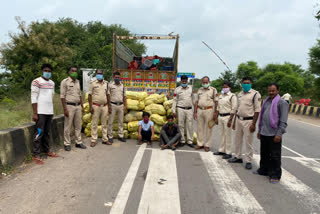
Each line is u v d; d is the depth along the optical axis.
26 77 13.08
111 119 6.37
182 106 6.31
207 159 5.32
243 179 4.20
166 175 4.21
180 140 6.48
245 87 4.85
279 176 4.12
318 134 9.34
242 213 3.00
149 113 6.79
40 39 15.16
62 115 6.32
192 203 3.21
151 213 2.91
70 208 2.96
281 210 3.11
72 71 5.39
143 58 9.36
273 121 4.12
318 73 20.11
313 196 3.56
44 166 4.42
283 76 37.91
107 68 16.53
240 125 4.94
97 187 3.59
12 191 3.37
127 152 5.60
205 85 5.96
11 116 7.27
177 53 7.84
